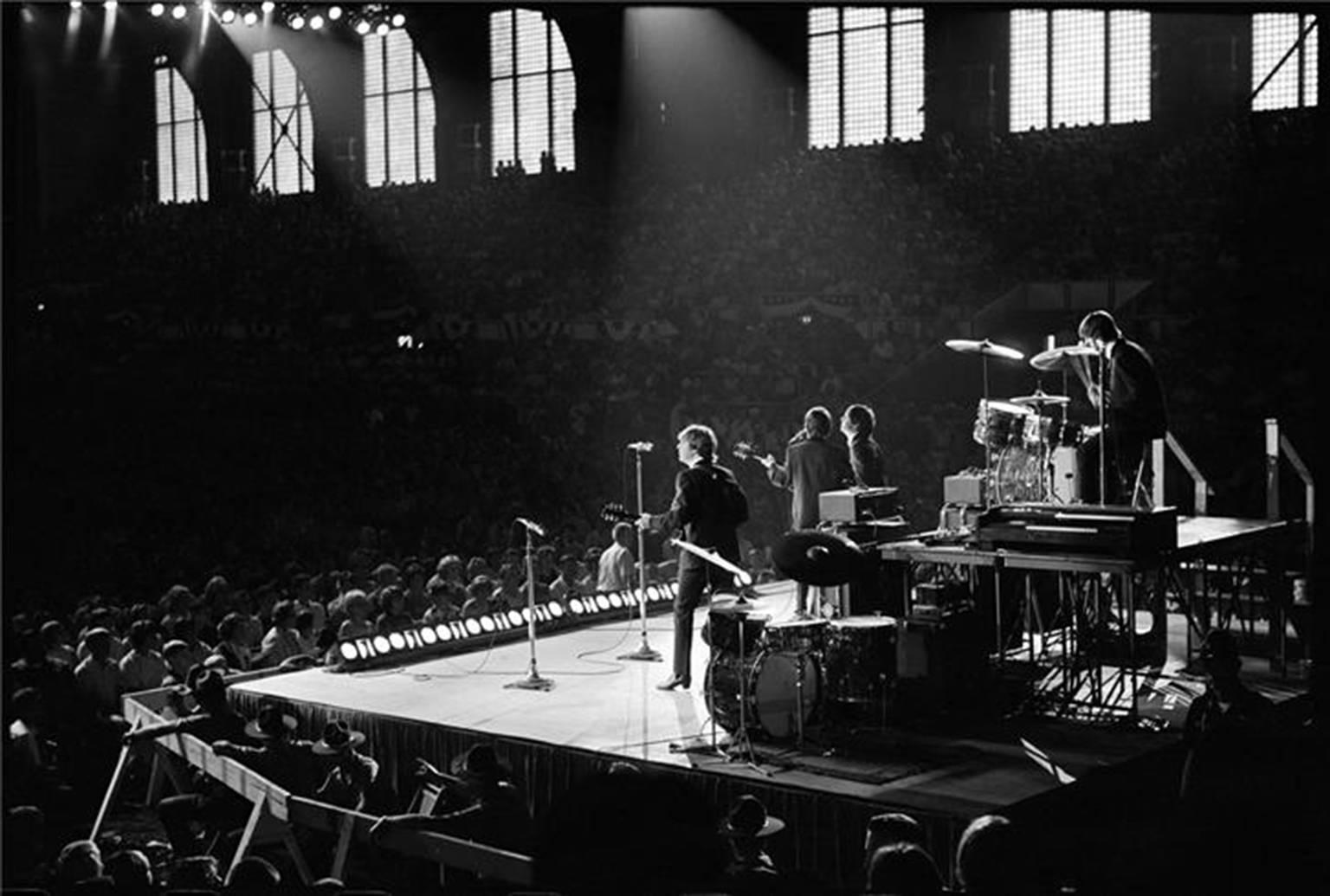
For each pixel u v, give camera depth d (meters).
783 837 9.61
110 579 20.97
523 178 35.88
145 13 41.69
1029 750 10.36
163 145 44.03
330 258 37.94
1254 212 25.84
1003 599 12.95
